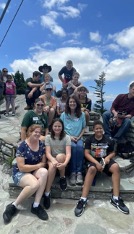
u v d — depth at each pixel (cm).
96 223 171
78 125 237
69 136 211
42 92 363
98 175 222
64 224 169
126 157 254
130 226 169
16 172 190
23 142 189
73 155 208
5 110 495
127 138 268
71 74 427
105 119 266
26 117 234
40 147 193
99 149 208
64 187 199
